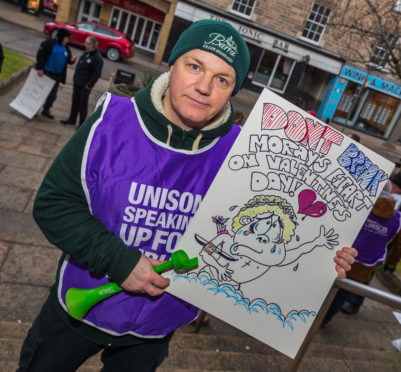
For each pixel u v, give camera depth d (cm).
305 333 129
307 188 119
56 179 105
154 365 139
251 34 1906
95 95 938
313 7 1892
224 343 266
